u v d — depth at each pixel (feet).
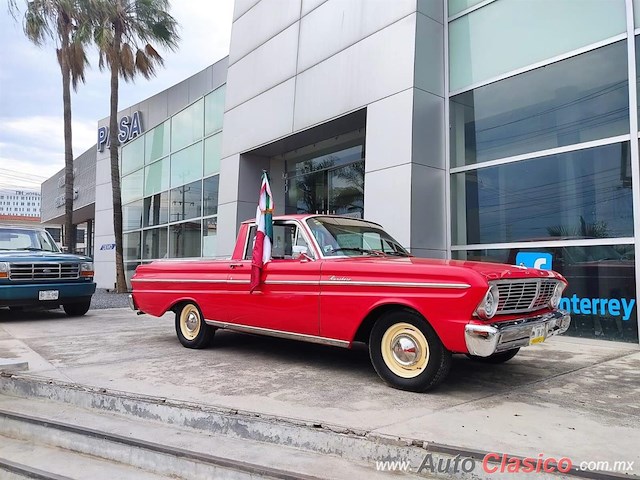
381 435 10.41
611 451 9.72
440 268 13.60
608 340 22.15
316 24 34.91
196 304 20.62
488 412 12.23
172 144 58.85
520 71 25.91
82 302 32.60
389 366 14.61
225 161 44.04
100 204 78.28
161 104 61.87
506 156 26.45
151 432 12.26
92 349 21.13
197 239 52.47
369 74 30.09
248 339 23.31
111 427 12.64
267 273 17.75
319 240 17.08
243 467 10.13
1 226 35.24
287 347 21.38
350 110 31.27
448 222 28.35
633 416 11.96
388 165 28.17
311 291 16.37
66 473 11.14
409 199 26.76
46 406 14.62
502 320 13.57
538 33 25.35
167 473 11.02
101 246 77.30
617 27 22.43
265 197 18.16
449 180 28.53
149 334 25.44
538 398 13.53
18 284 29.60
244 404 12.89
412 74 27.45
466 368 17.33
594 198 22.88
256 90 40.78
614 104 22.39
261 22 40.96
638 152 21.39
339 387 14.73
